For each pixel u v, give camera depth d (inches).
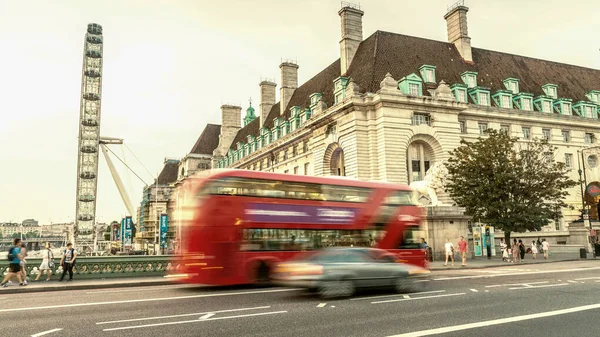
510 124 1877.5
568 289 585.9
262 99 2829.7
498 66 2059.5
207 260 639.8
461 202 1360.7
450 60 1909.4
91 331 357.1
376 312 425.4
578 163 2016.5
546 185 1355.8
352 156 1551.4
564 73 2290.8
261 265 656.4
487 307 446.9
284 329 352.5
